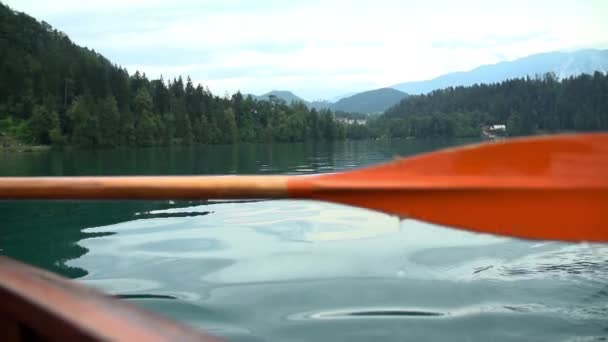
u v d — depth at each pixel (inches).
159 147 1644.9
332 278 166.9
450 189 74.5
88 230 255.6
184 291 157.8
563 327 127.0
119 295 154.6
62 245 222.2
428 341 120.8
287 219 275.9
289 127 2010.3
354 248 205.9
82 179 82.3
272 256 196.1
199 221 275.6
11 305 51.3
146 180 80.4
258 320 134.7
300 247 209.5
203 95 2114.9
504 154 73.1
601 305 141.8
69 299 48.6
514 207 72.3
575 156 69.6
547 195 70.9
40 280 54.9
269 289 157.6
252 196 79.4
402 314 136.6
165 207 331.0
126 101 1876.2
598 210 69.2
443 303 144.1
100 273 177.9
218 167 654.5
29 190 82.6
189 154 1067.9
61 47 3019.2
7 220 288.5
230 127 1935.3
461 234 227.9
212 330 128.3
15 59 2207.2
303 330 127.0
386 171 78.5
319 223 261.0
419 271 172.7
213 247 212.4
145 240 228.5
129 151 1321.4
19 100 1937.7
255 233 239.3
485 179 73.9
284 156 904.3
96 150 1448.1
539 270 172.9
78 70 2062.0
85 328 41.6
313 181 78.8
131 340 39.0
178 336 39.7
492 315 135.4
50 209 327.0
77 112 1652.3
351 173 79.7
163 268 182.9
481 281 162.4
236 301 148.0
